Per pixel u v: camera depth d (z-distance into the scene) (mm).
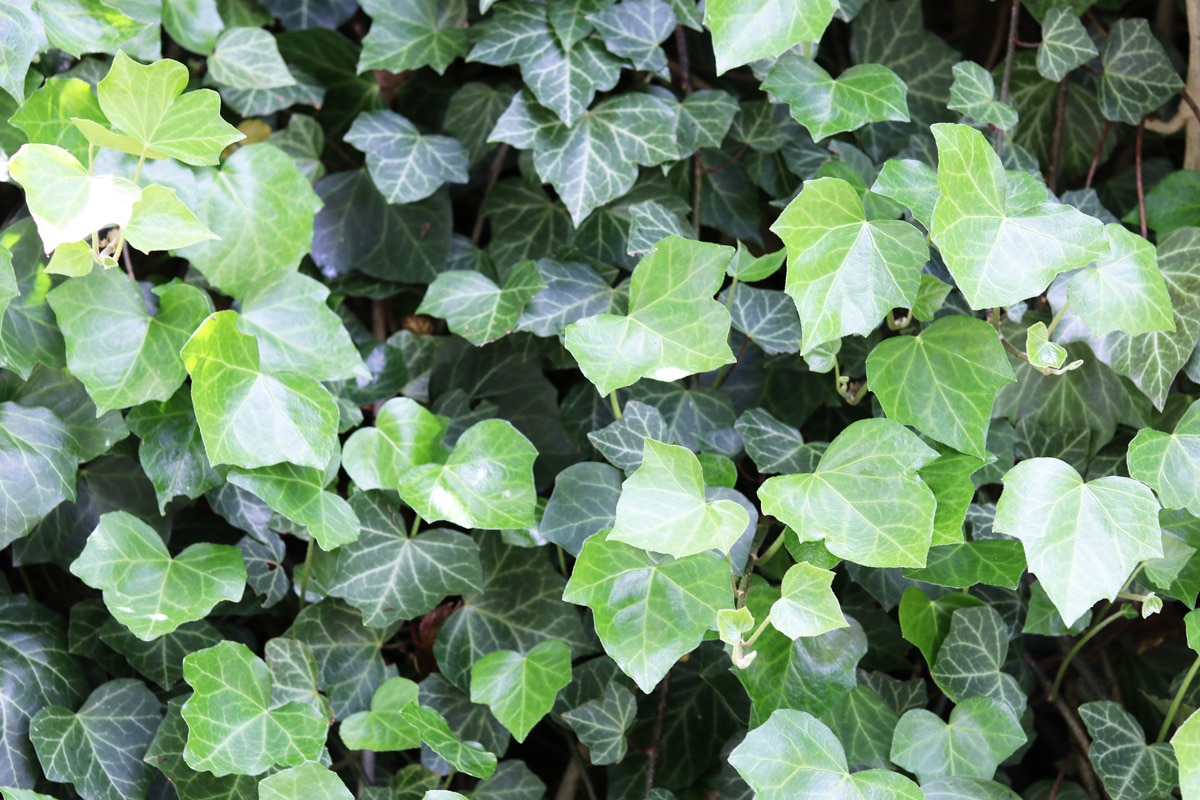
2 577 1419
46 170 1308
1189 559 1375
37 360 1383
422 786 1420
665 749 1447
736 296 1435
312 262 1484
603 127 1438
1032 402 1439
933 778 1367
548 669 1399
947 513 1350
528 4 1438
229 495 1430
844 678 1368
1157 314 1354
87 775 1386
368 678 1430
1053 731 1501
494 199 1494
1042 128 1492
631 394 1435
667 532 1331
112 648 1423
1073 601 1318
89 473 1422
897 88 1399
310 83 1481
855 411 1476
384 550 1409
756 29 1376
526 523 1383
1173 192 1444
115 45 1400
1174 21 1535
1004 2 1513
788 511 1337
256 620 1480
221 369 1356
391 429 1409
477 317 1425
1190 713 1398
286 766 1373
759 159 1474
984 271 1330
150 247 1326
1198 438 1355
